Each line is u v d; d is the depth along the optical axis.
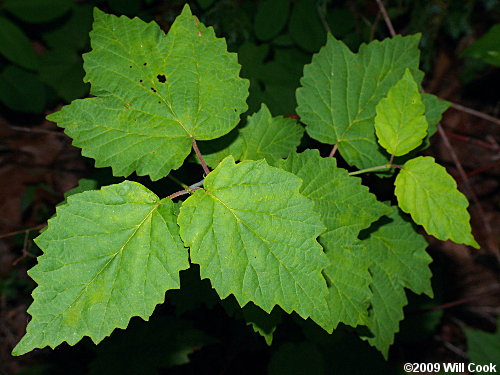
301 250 0.18
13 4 0.47
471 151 0.65
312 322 0.32
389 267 0.27
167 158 0.21
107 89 0.21
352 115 0.26
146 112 0.21
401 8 0.58
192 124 0.22
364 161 0.26
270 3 0.48
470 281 0.61
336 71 0.27
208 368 0.52
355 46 0.52
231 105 0.22
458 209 0.22
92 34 0.21
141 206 0.19
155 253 0.19
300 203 0.19
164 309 0.40
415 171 0.23
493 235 0.61
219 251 0.19
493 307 0.60
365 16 0.58
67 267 0.18
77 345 0.50
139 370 0.38
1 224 0.58
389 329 0.27
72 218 0.18
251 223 0.19
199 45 0.21
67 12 0.53
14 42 0.47
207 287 0.26
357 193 0.22
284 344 0.38
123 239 0.19
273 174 0.19
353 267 0.22
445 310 0.61
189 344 0.39
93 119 0.21
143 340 0.39
